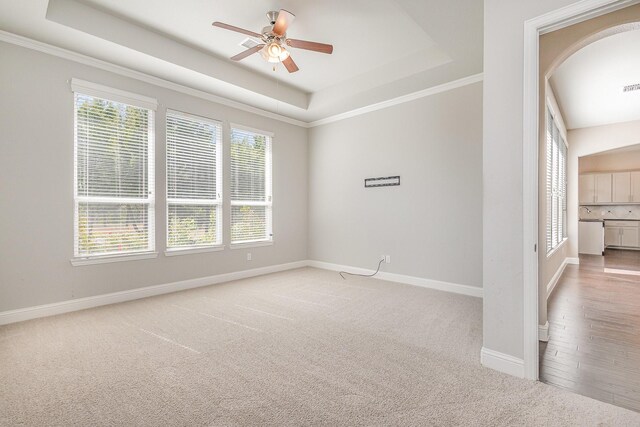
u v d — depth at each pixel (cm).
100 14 299
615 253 763
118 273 361
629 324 295
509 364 203
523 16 194
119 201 361
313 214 587
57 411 164
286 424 155
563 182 573
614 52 319
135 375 201
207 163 447
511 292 202
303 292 404
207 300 368
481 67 363
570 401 174
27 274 303
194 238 432
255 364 216
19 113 299
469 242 395
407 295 391
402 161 459
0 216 289
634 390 185
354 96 457
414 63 378
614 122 574
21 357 224
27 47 302
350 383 192
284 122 555
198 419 158
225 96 452
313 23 314
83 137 338
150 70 368
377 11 294
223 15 304
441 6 250
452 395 179
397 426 154
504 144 203
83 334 266
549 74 251
